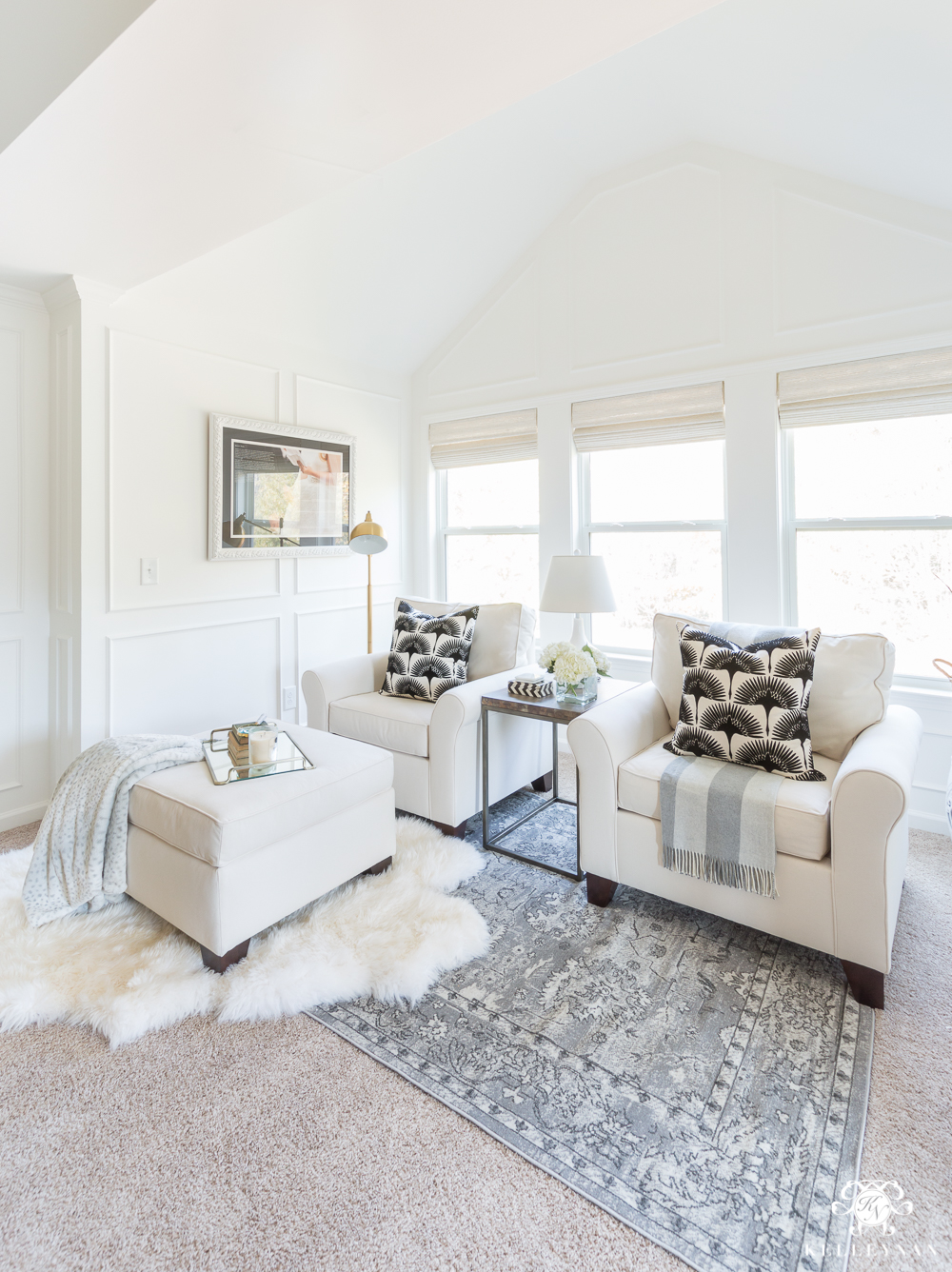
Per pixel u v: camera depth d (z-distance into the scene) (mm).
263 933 1978
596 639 3781
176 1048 1563
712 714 2168
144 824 1954
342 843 2129
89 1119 1366
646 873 2104
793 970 1872
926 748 2746
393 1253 1103
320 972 1778
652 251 3346
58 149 1713
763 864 1838
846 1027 1635
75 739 2830
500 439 4004
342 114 1568
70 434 2768
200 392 3180
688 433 3275
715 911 1973
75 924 2018
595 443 3596
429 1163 1269
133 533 2941
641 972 1861
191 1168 1255
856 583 2953
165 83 1438
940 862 2488
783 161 2910
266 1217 1163
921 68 1869
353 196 3055
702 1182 1228
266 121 1604
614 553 3676
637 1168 1254
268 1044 1579
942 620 2773
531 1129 1342
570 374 3666
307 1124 1354
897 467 2834
